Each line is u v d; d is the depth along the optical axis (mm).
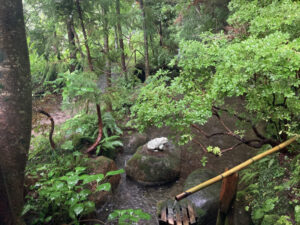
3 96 2492
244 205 3318
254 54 2518
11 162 2541
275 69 2256
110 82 6168
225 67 2650
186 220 2506
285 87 2438
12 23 2486
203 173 4270
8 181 2520
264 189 3322
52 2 5055
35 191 3408
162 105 3010
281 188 3020
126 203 3996
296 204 2801
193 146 5570
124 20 6207
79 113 5801
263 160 3717
